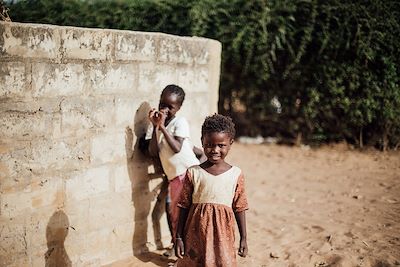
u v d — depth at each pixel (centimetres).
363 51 822
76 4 788
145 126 435
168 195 432
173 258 437
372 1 828
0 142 328
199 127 494
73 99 370
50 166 362
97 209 402
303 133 969
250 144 991
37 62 342
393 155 866
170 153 413
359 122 888
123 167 419
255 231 520
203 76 489
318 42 866
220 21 859
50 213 366
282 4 853
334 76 873
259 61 905
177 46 452
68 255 384
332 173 764
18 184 343
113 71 397
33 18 743
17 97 334
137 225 441
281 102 955
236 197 332
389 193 643
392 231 502
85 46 372
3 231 337
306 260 441
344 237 488
